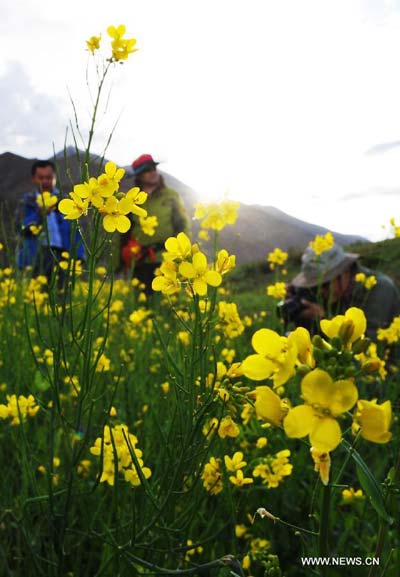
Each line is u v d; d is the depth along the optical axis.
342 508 2.79
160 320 4.19
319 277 4.52
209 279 1.52
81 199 1.49
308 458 2.84
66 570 2.05
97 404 2.80
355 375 0.87
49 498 1.70
